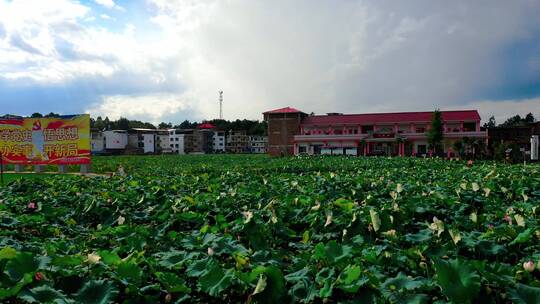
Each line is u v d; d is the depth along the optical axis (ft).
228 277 15.11
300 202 32.37
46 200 38.27
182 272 17.94
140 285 15.57
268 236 23.91
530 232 19.77
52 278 14.66
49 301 12.98
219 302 15.93
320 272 15.43
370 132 252.01
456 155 213.25
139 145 427.33
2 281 14.16
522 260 17.88
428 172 66.69
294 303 14.26
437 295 14.23
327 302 14.14
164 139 445.37
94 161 183.21
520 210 29.48
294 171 98.89
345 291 14.03
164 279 15.57
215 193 38.99
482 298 13.25
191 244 20.49
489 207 31.86
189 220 28.17
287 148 273.95
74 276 14.70
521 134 240.94
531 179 48.08
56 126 115.65
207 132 462.19
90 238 24.86
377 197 38.19
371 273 15.21
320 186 44.60
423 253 18.44
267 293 14.30
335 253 17.04
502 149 156.46
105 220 31.01
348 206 27.81
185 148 441.27
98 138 391.86
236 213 29.73
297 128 272.51
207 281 15.23
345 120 265.75
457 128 243.60
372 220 22.63
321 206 28.99
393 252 18.76
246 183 50.55
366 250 18.47
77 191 44.21
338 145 255.09
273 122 277.44
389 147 248.11
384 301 13.61
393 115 261.24
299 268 17.11
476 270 13.85
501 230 20.47
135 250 19.58
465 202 33.73
